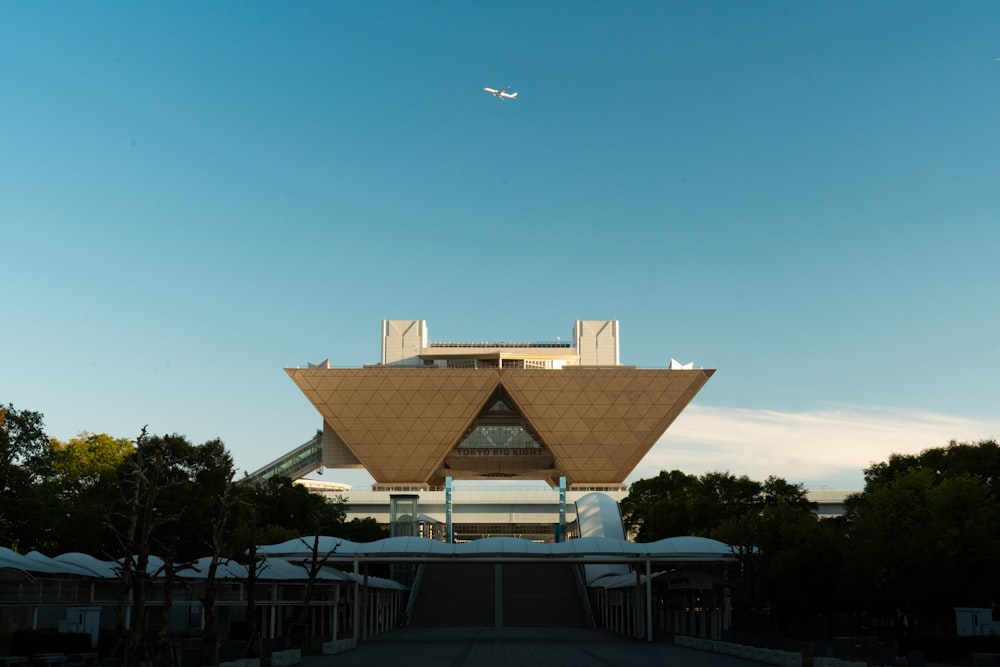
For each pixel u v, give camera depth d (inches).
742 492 3676.2
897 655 1685.5
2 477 2442.2
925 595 1787.6
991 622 1620.3
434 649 1872.5
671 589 2524.6
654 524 3634.4
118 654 1422.2
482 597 3186.5
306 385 5994.1
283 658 1465.3
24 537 2516.0
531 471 6648.6
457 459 6491.1
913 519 1982.0
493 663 1503.4
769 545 2427.4
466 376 5949.8
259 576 1927.9
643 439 6127.0
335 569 2329.0
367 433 6107.3
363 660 1581.0
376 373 5964.6
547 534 5620.1
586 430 6112.2
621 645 2016.5
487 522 5561.0
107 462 4274.1
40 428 2812.5
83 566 1836.9
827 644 1956.2
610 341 6510.8
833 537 2234.3
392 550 2130.9
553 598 3149.6
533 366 6407.5
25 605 1637.6
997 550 1683.1
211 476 2714.1
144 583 1247.5
